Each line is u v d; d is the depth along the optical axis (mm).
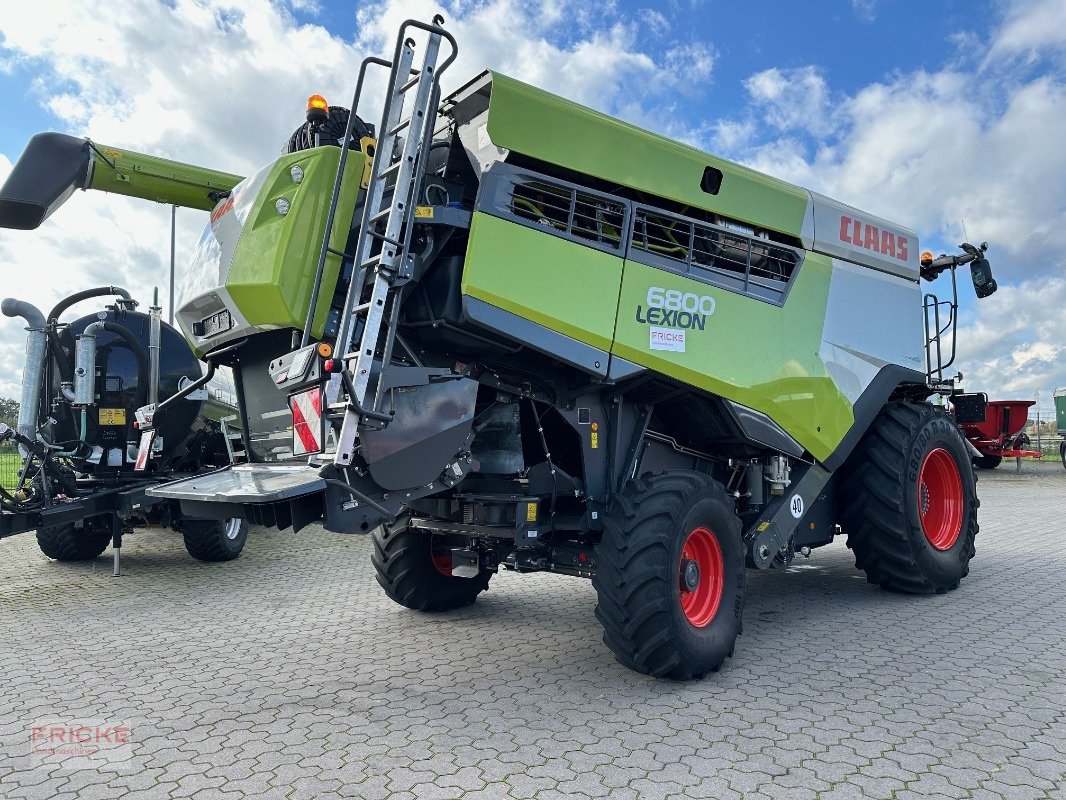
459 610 5668
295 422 3688
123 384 7996
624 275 4094
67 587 6883
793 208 5152
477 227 3584
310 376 3525
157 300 8125
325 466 3279
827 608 5543
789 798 2674
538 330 3721
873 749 3068
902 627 4973
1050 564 7098
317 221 3855
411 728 3367
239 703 3727
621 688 3885
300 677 4133
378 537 5426
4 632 5250
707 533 4250
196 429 8594
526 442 4590
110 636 5102
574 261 3898
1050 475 18578
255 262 3838
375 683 4016
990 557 7504
